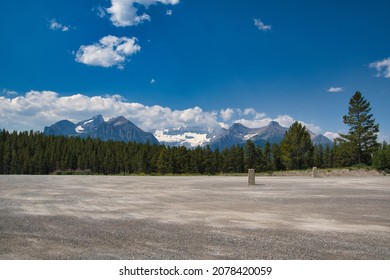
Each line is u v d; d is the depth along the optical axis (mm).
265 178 40438
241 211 11906
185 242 7359
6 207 12742
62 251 6699
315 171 43094
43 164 118625
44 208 12562
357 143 70562
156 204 13875
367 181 31922
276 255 6461
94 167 119438
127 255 6441
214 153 101750
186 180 35219
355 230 8656
